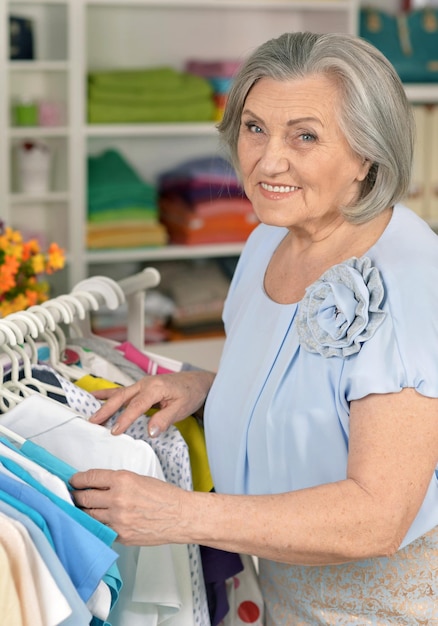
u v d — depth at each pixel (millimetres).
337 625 1436
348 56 1243
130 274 3988
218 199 3855
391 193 1311
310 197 1297
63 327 2945
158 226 3803
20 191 3643
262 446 1354
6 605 995
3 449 1173
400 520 1164
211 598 1552
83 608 1076
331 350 1250
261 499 1163
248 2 3775
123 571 1294
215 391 1468
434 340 1198
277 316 1422
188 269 4027
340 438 1277
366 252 1317
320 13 4035
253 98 1289
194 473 1567
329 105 1248
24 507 1098
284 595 1526
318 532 1146
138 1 3594
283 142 1278
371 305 1224
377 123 1251
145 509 1140
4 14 3352
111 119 3629
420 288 1228
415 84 4031
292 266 1447
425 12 4113
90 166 3754
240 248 3912
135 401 1446
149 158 4051
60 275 3701
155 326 3840
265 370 1366
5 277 2035
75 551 1100
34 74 3666
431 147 4109
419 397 1183
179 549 1345
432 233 1333
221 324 3941
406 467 1170
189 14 3998
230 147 1463
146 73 3752
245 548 1162
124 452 1278
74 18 3473
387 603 1389
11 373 1403
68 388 1416
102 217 3693
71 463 1299
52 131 3525
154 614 1305
